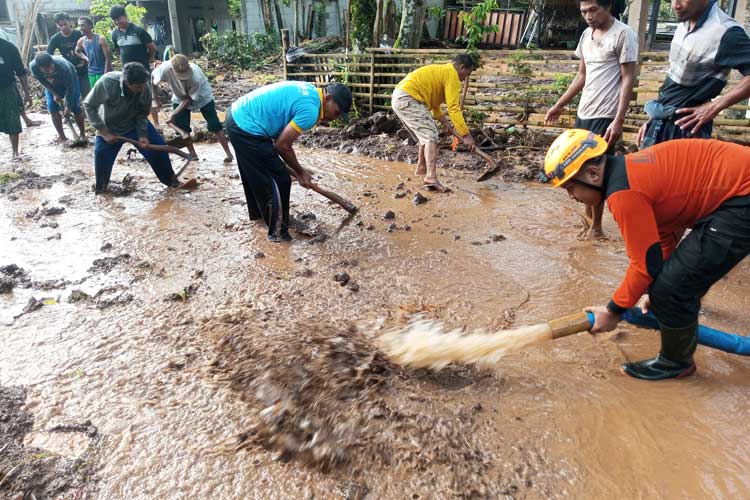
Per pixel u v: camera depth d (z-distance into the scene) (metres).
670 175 2.68
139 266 4.51
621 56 4.50
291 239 5.04
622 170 2.68
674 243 3.20
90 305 3.93
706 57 3.74
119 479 2.52
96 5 17.62
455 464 2.58
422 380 3.11
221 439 2.73
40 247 4.87
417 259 4.64
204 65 17.86
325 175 7.00
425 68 6.21
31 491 2.47
